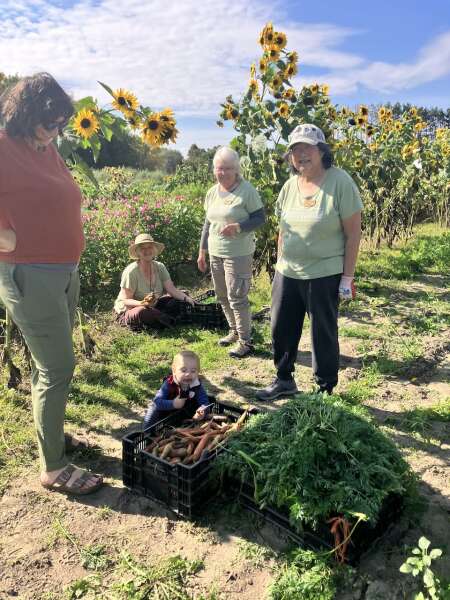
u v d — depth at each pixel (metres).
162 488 2.92
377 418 3.93
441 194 12.53
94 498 3.03
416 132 10.52
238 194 4.66
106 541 2.69
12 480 3.18
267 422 3.02
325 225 3.58
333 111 7.46
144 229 7.86
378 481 2.61
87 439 3.63
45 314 2.78
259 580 2.44
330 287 3.69
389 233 10.25
